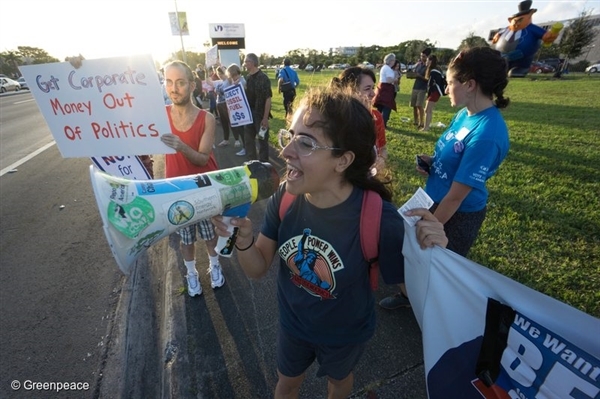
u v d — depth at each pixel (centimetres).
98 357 212
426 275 103
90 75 173
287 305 129
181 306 241
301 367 140
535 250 299
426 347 112
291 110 119
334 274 109
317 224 108
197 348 206
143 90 174
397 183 427
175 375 190
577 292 247
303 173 97
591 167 506
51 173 577
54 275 296
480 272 88
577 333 73
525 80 2359
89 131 185
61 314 249
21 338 228
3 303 261
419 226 100
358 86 239
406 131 754
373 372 189
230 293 253
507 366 90
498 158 164
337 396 149
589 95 1390
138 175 216
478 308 92
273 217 124
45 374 201
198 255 305
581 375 74
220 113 687
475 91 164
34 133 944
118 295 269
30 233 370
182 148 192
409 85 2042
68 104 180
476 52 159
